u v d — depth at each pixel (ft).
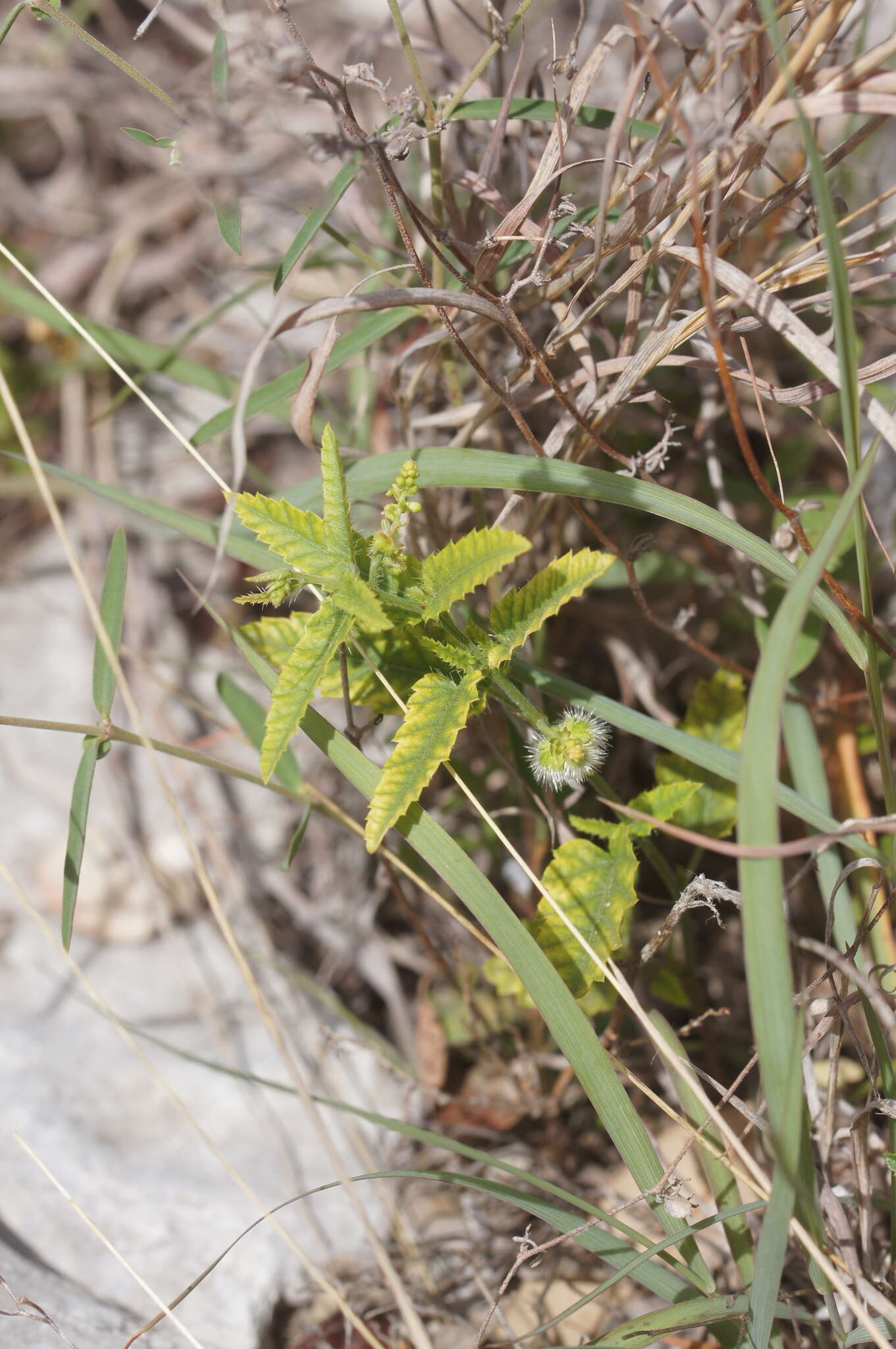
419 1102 2.24
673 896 2.13
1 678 2.45
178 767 2.39
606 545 2.08
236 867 2.36
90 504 2.56
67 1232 2.16
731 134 1.99
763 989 1.90
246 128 2.01
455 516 2.23
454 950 2.23
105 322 2.65
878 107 1.93
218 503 2.64
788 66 1.93
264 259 2.66
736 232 2.03
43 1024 2.28
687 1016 2.24
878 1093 2.00
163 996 2.31
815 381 2.02
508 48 2.08
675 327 2.02
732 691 2.16
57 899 2.35
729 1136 1.96
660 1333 1.97
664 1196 1.98
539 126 2.16
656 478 2.23
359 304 1.97
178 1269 2.15
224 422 2.08
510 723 2.15
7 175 2.93
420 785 1.97
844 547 2.14
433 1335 2.13
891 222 2.04
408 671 2.06
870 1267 2.02
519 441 2.22
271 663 2.07
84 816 2.02
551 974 1.98
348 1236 2.18
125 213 2.83
